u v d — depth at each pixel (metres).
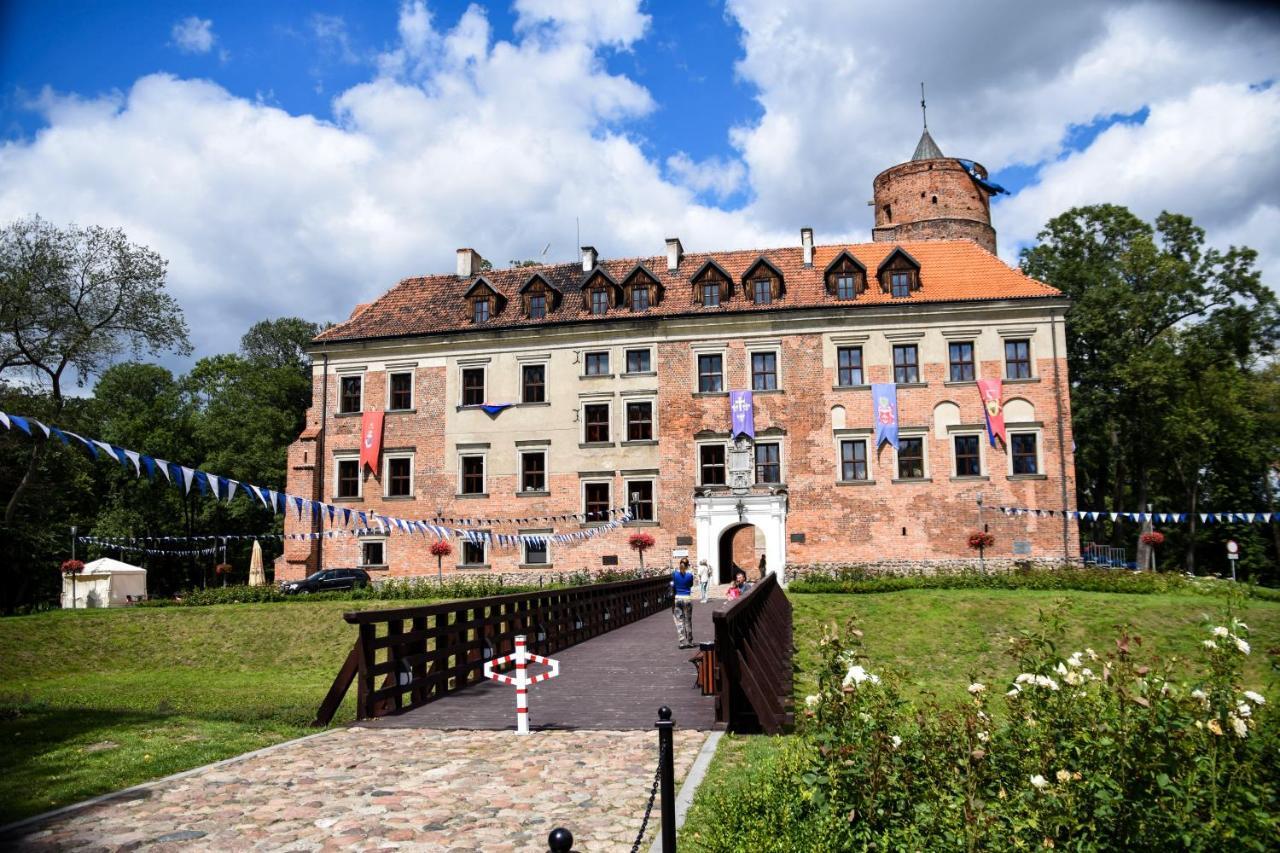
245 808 8.22
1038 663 7.85
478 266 50.72
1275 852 5.98
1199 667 19.41
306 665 28.36
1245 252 48.59
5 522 39.75
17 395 39.47
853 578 36.88
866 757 6.94
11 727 12.91
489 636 16.83
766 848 6.55
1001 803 6.41
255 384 67.00
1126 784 6.24
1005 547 39.50
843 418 41.31
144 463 13.27
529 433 44.19
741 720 12.21
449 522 44.34
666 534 42.16
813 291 43.56
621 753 10.23
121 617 32.97
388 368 46.25
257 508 64.44
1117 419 50.50
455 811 8.07
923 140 55.25
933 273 43.81
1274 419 50.75
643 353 43.84
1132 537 61.34
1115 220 50.88
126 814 8.06
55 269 39.00
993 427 40.16
